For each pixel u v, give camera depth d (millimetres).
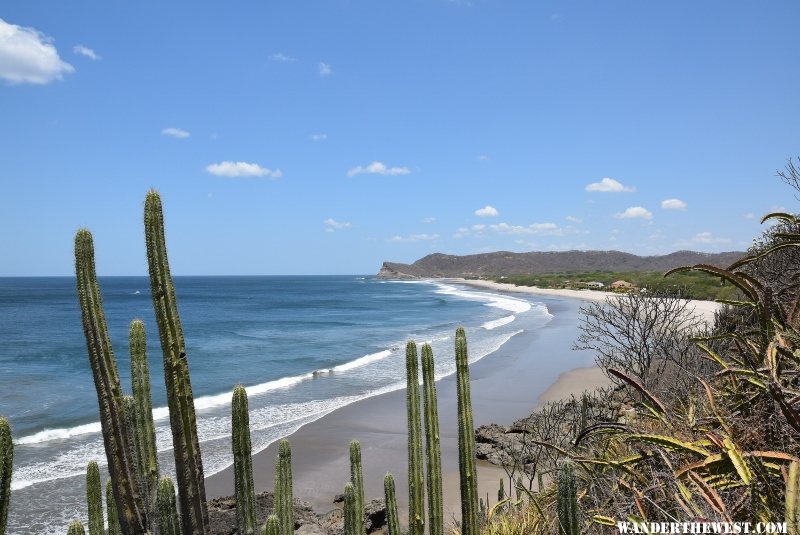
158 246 3012
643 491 2670
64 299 95000
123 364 26109
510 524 4855
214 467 12367
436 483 4613
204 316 55062
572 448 4223
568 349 28062
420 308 63656
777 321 3139
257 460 13070
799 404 2516
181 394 3014
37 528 9320
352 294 104688
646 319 7492
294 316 54812
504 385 20047
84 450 13891
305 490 11297
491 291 107438
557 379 20797
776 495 2291
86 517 9734
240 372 24578
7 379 24281
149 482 3271
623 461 2949
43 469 12289
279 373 24234
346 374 23781
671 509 2564
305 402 18656
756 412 2715
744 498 2275
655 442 2664
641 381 5289
